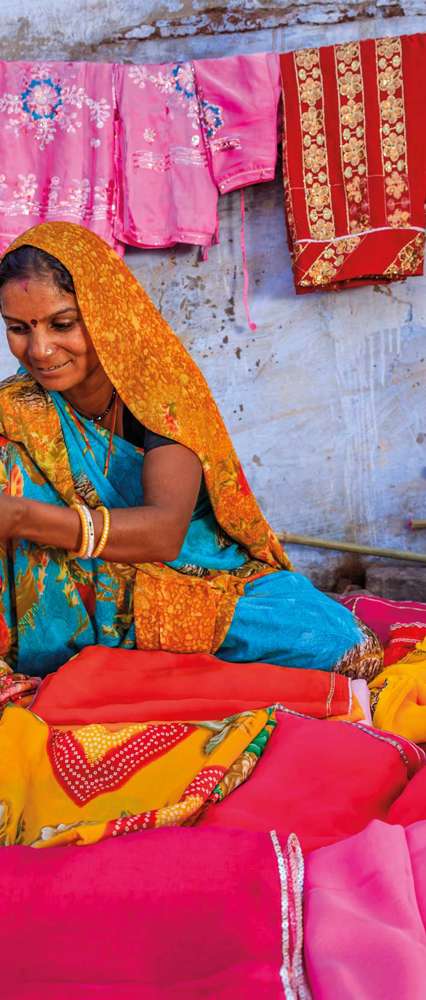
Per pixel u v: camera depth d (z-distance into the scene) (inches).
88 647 98.5
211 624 100.2
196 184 147.9
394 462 163.9
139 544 92.2
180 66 145.3
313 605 103.4
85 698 91.5
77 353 92.7
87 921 60.4
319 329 160.6
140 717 88.5
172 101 146.1
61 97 146.4
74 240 92.3
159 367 96.6
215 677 94.6
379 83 143.1
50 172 148.4
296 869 63.0
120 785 77.5
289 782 77.0
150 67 145.3
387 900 59.9
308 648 101.0
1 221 148.9
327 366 161.8
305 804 75.0
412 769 81.6
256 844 64.5
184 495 95.6
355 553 165.3
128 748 79.8
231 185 147.3
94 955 59.0
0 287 91.0
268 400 164.1
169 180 148.5
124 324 94.6
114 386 95.7
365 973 54.2
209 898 61.0
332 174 146.1
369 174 145.1
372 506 165.6
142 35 154.6
